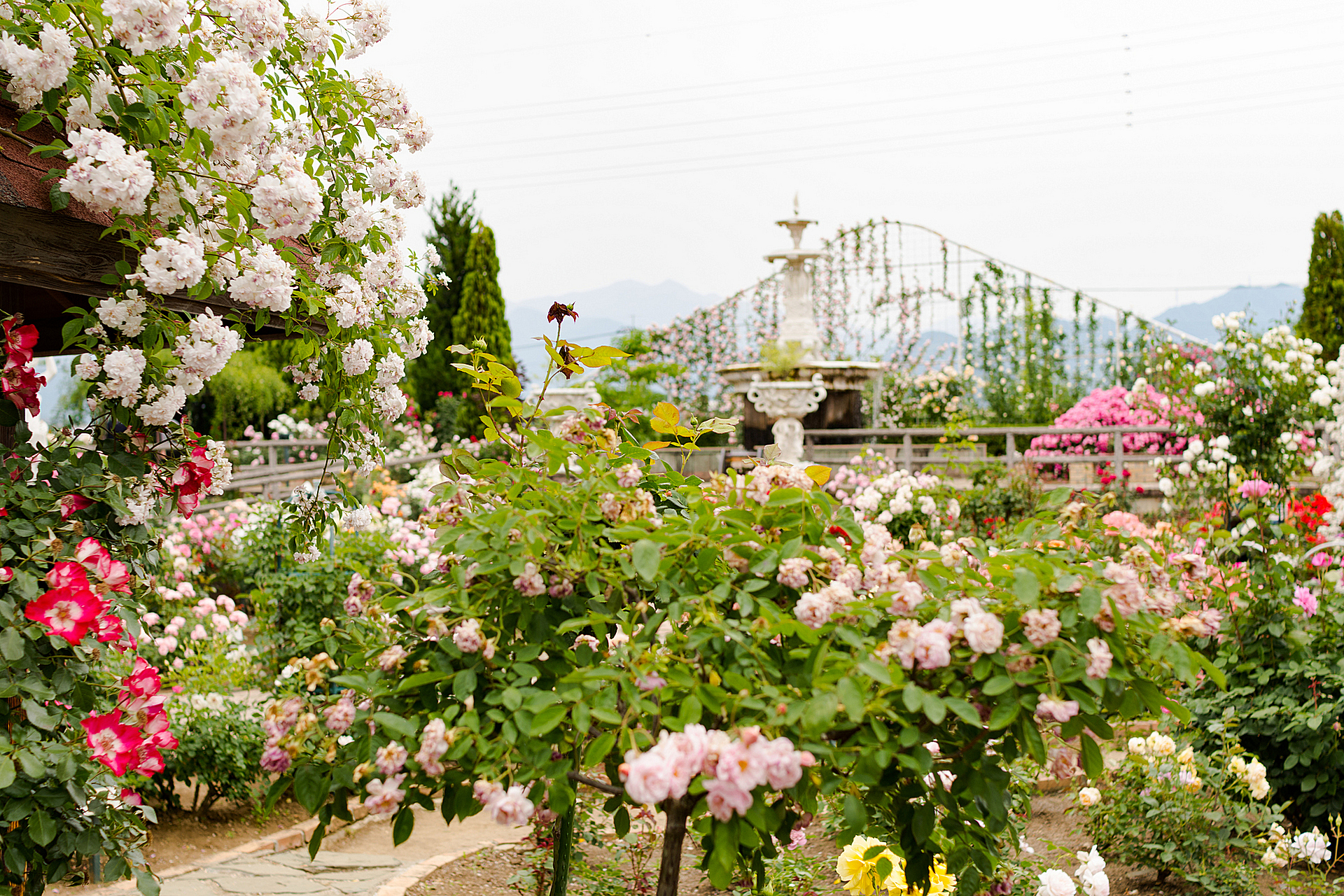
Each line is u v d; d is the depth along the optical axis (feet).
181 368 7.49
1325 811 12.53
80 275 7.17
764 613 5.57
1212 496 24.26
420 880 13.21
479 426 52.75
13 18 6.71
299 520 10.19
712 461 39.09
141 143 7.06
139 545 7.97
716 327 55.26
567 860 8.23
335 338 9.39
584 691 5.59
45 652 6.96
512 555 6.18
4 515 6.92
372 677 6.10
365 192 9.89
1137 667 6.03
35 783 6.71
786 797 5.79
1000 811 5.97
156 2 6.75
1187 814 11.66
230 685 17.29
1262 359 24.07
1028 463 29.84
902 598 5.67
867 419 50.21
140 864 7.54
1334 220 43.57
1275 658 13.10
